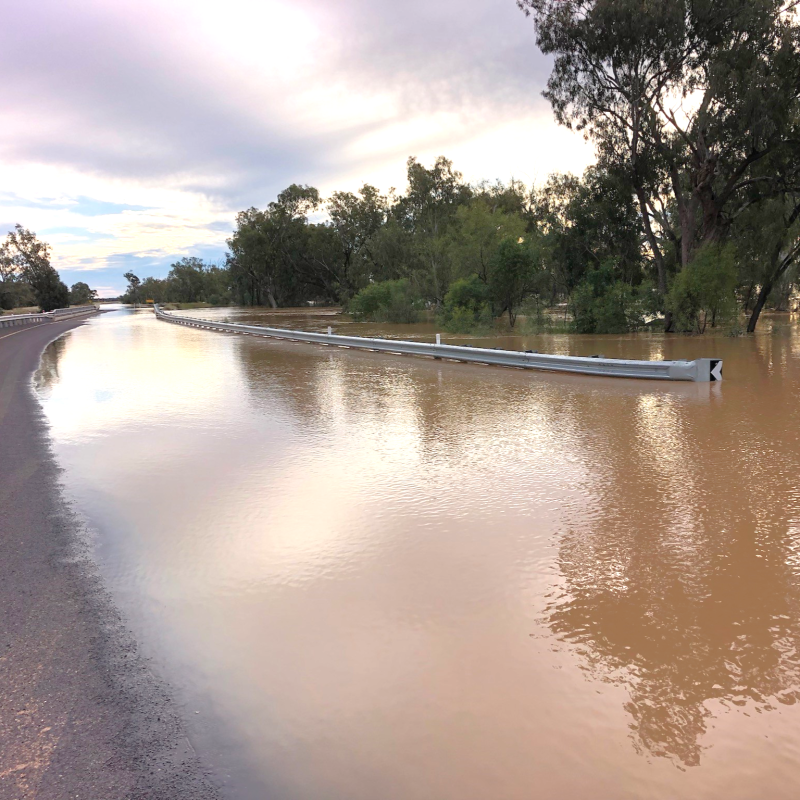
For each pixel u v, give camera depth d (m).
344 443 8.05
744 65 22.00
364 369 16.58
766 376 13.11
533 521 5.14
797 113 23.23
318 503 5.71
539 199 56.19
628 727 2.67
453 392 12.22
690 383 12.50
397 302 40.16
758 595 3.82
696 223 29.09
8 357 22.55
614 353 18.61
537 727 2.68
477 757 2.51
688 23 22.97
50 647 3.41
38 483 6.67
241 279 100.31
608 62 24.66
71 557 4.66
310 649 3.33
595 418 9.29
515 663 3.15
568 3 24.48
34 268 101.75
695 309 24.80
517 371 15.53
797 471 6.32
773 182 24.38
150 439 8.56
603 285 28.86
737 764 2.45
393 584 4.06
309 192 83.25
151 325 44.66
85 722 2.78
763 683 2.96
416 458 7.24
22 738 2.68
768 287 25.83
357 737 2.65
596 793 2.31
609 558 4.39
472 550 4.58
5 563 4.58
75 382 14.84
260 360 19.27
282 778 2.43
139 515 5.55
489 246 34.09
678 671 3.07
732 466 6.56
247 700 2.92
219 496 6.00
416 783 2.38
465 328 30.08
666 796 2.29
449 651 3.27
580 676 3.03
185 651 3.35
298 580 4.16
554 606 3.73
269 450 7.76
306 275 89.56
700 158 25.02
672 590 3.90
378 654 3.26
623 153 26.11
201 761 2.53
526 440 8.00
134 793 2.36
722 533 4.79
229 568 4.39
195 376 15.44
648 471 6.46
